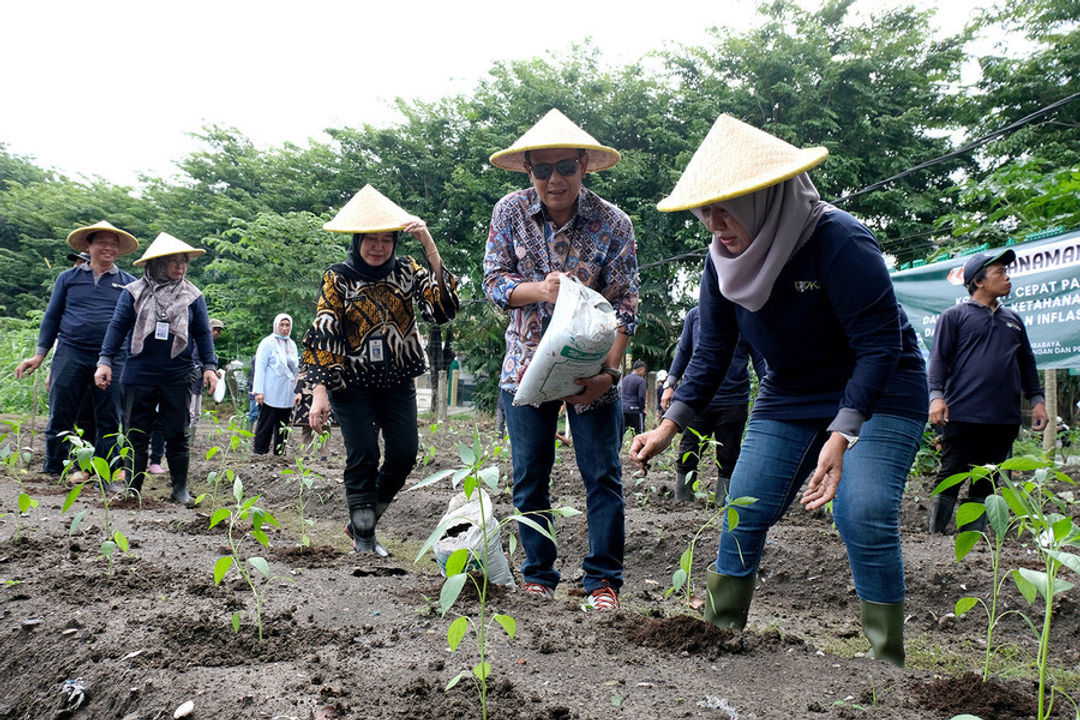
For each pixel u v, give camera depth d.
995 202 9.13
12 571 3.44
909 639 3.61
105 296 7.02
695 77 23.30
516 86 23.44
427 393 34.84
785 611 4.12
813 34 21.72
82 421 7.42
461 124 24.61
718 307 2.79
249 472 7.86
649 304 21.91
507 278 3.45
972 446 5.22
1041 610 3.73
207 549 4.12
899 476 2.53
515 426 3.55
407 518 6.12
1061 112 17.06
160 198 28.66
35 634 2.75
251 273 22.00
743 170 2.33
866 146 21.09
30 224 32.56
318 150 25.34
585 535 5.25
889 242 18.39
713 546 4.82
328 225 4.03
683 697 2.18
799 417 2.70
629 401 12.65
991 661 3.25
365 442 4.28
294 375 9.61
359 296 4.11
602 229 3.50
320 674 2.33
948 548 4.64
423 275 4.25
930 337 8.04
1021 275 7.27
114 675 2.35
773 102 21.69
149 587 3.23
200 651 2.50
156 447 8.04
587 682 2.28
